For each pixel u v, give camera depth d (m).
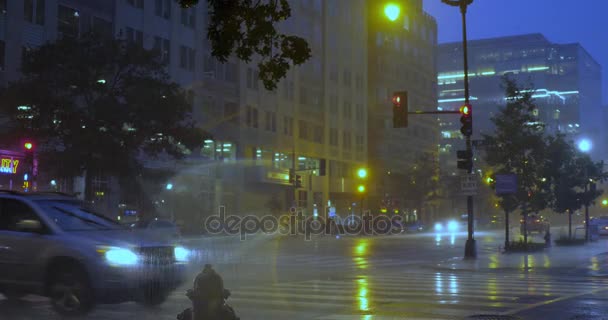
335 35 79.88
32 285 11.22
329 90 78.12
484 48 179.88
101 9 47.34
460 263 24.91
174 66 54.53
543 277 19.56
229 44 8.45
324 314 11.84
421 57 104.06
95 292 10.79
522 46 177.50
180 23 55.62
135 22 50.56
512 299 13.91
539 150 32.34
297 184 58.62
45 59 33.03
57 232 11.29
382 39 92.38
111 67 34.56
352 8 84.44
